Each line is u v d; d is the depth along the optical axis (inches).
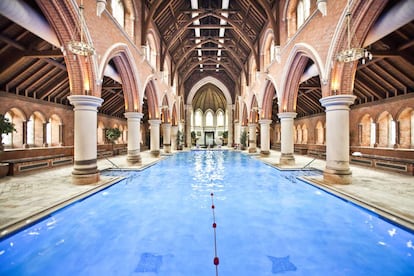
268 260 129.2
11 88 388.5
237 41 762.2
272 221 182.9
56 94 487.8
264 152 613.9
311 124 717.3
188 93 1104.8
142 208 212.7
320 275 115.3
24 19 206.2
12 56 314.0
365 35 237.9
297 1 394.9
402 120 398.3
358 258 130.6
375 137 450.6
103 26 295.0
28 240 150.9
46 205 187.6
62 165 435.5
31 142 454.9
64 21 228.7
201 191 272.4
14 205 187.3
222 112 1421.0
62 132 507.5
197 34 724.0
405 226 150.8
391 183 268.8
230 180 334.0
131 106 438.0
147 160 539.8
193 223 179.5
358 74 419.8
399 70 362.0
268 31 521.3
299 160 523.8
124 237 155.8
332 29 262.5
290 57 386.0
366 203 192.9
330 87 269.9
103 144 669.9
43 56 315.3
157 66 584.1
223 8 587.5
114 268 121.3
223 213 200.5
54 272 118.0
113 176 343.6
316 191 264.2
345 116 266.8
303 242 149.0
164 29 609.0
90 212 201.9
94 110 279.9
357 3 221.5
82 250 139.3
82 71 264.5
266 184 307.1
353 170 370.3
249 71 772.0
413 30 281.0
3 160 362.3
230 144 1109.7
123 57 373.7
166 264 125.3
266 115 604.1
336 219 185.6
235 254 135.6
